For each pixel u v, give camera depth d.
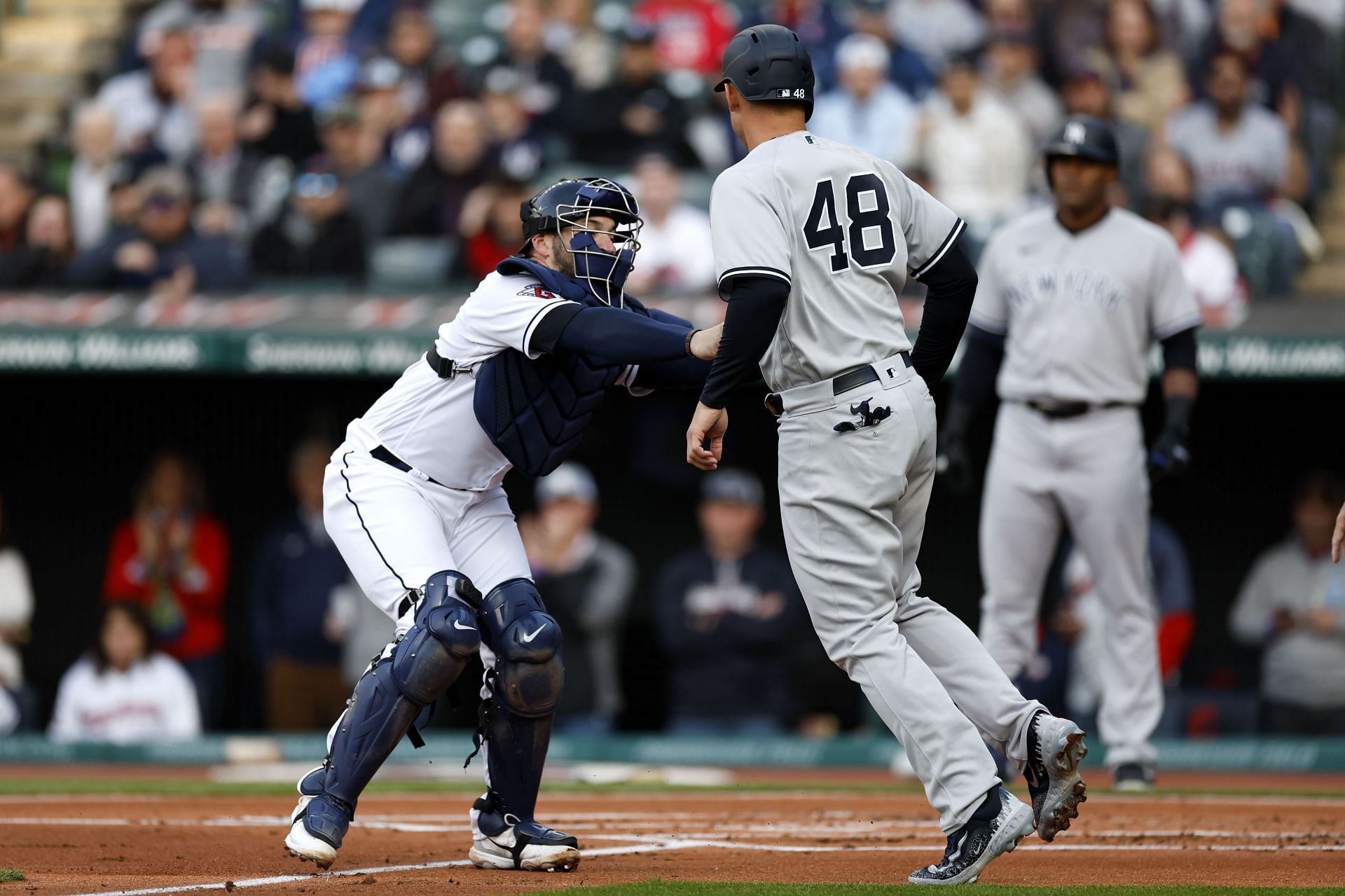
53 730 35.16
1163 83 42.72
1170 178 39.44
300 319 36.47
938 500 38.25
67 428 39.06
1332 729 33.72
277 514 38.94
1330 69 44.91
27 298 39.59
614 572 34.56
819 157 13.06
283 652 35.19
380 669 13.37
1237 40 42.31
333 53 45.72
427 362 14.07
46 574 39.22
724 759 33.72
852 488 12.79
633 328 12.96
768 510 39.53
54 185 43.12
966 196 40.03
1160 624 31.83
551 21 45.41
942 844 16.09
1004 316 23.53
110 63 48.69
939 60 43.78
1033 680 32.91
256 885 12.53
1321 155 43.53
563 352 13.30
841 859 14.62
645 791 24.72
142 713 34.41
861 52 41.06
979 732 13.18
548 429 13.55
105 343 35.19
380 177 41.31
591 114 42.25
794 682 35.19
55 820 18.67
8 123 46.56
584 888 11.95
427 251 40.53
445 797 22.97
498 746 13.85
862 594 12.85
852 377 12.80
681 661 34.22
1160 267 22.75
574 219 13.77
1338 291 40.91
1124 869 13.70
